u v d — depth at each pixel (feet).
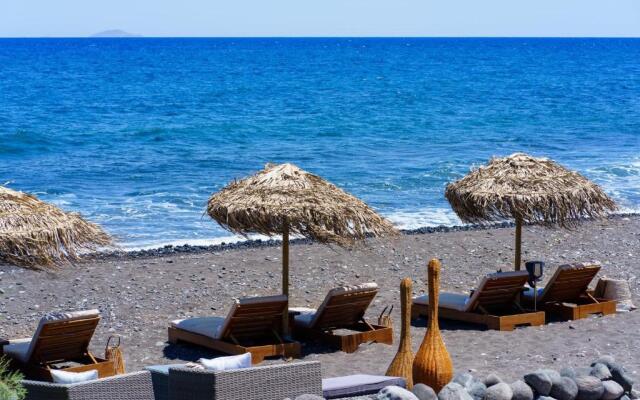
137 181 95.40
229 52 615.57
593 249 63.82
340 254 60.95
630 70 370.94
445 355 29.73
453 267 58.39
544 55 560.20
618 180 100.07
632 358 37.29
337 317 40.19
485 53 599.16
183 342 40.22
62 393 25.64
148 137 136.56
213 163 110.22
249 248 64.28
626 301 46.19
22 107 187.01
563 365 36.19
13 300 49.26
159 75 317.42
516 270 45.09
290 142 133.49
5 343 35.78
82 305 48.29
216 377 25.54
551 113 183.73
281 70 357.41
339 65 405.39
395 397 26.37
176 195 87.30
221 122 157.89
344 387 28.25
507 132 150.10
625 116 177.88
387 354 38.50
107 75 315.78
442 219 78.13
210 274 55.31
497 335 41.19
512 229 70.85
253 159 114.52
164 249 63.72
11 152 118.52
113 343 40.98
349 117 170.19
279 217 36.70
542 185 43.11
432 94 232.94
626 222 73.82
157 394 29.19
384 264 58.85
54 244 33.24
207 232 72.08
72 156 114.73
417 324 44.32
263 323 38.04
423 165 109.09
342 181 97.40
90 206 81.76
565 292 44.65
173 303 48.83
